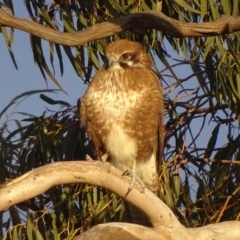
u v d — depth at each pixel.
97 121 10.57
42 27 10.23
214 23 10.40
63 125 12.27
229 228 9.11
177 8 11.45
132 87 10.47
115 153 10.70
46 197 12.25
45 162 12.20
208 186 12.47
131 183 8.94
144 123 10.55
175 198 12.10
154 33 11.60
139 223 9.85
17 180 8.44
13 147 12.31
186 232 8.96
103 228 8.35
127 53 10.63
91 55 11.73
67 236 11.73
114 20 10.33
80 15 11.77
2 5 11.71
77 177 8.73
